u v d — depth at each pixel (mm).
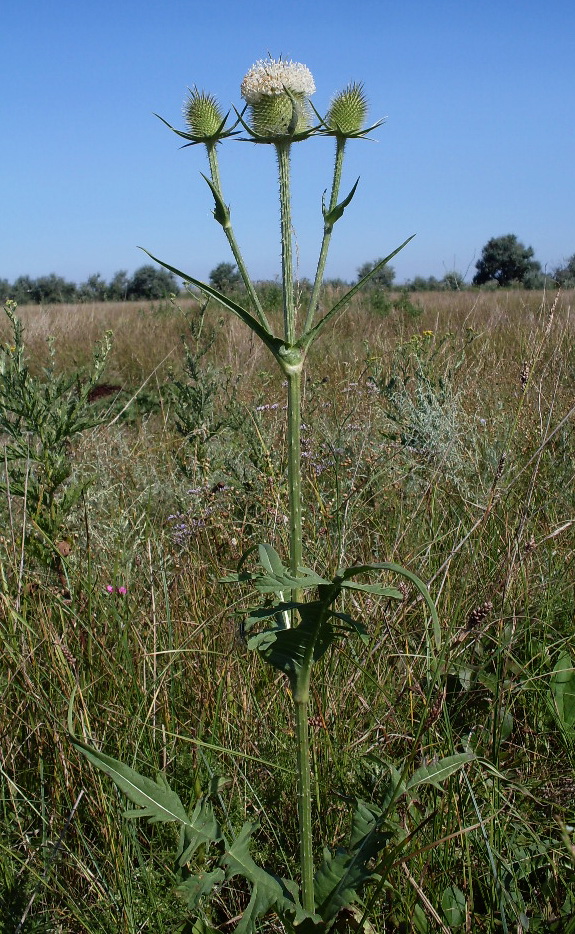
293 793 2361
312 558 3328
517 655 2885
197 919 1936
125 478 4566
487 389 5488
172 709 2635
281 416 5137
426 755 2322
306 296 9531
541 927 1920
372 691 2729
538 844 2090
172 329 12109
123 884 2020
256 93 1671
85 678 2646
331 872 1745
